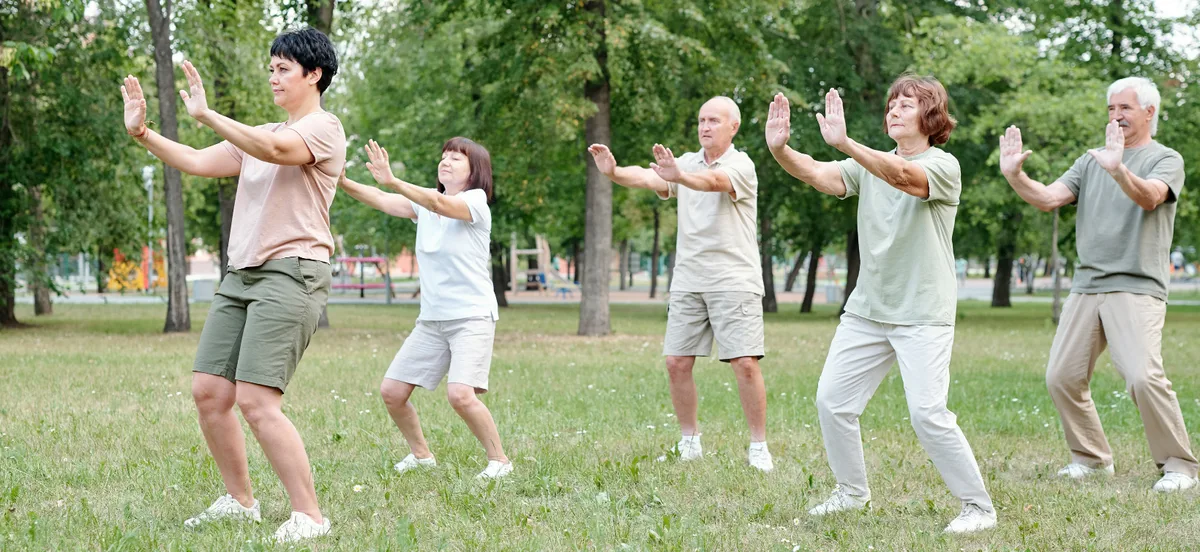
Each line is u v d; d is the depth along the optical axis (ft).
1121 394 28.12
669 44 48.91
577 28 47.83
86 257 69.97
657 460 18.45
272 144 11.86
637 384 30.55
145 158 65.72
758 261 19.02
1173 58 73.61
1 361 36.45
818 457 19.15
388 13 68.28
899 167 12.89
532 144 55.47
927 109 13.52
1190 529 13.92
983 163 70.28
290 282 12.57
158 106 57.11
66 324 64.03
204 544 12.41
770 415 24.52
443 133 71.51
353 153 81.87
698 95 60.75
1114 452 19.89
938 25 66.80
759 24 62.08
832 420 14.43
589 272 53.98
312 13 54.95
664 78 52.19
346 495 15.48
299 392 27.84
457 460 18.25
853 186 14.26
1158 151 17.10
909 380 13.66
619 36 47.21
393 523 13.78
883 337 14.05
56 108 57.11
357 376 32.07
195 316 75.20
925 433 13.66
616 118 58.49
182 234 55.98
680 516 14.32
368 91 78.59
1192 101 68.59
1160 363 17.10
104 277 69.77
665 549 12.55
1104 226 17.44
